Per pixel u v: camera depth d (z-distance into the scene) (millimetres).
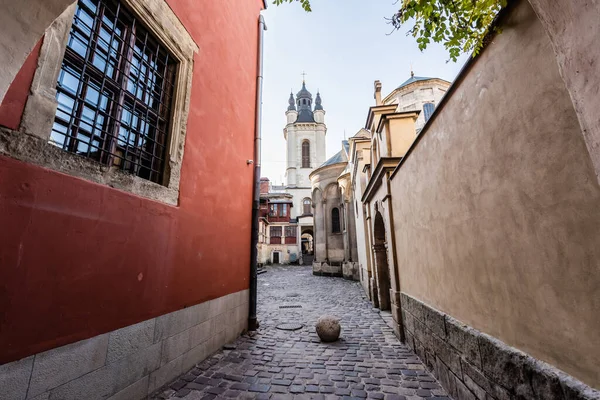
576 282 1685
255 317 6758
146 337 3402
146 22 3615
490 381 2598
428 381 3959
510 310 2350
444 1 2512
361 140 13961
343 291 13758
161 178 4000
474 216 2895
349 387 3775
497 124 2426
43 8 1571
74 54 2760
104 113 3072
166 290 3809
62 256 2441
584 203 1607
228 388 3713
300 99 56188
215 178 5281
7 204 2051
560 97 1741
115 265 2996
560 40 1475
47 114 2367
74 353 2518
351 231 19578
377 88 13570
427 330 4355
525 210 2123
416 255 4926
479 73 2672
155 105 4031
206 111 4988
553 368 1871
